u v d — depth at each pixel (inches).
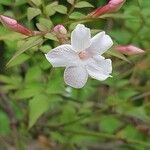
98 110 7.7
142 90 7.9
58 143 8.5
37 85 6.9
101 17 5.4
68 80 5.1
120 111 7.9
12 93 7.9
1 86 7.5
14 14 6.5
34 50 6.0
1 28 5.6
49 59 5.0
